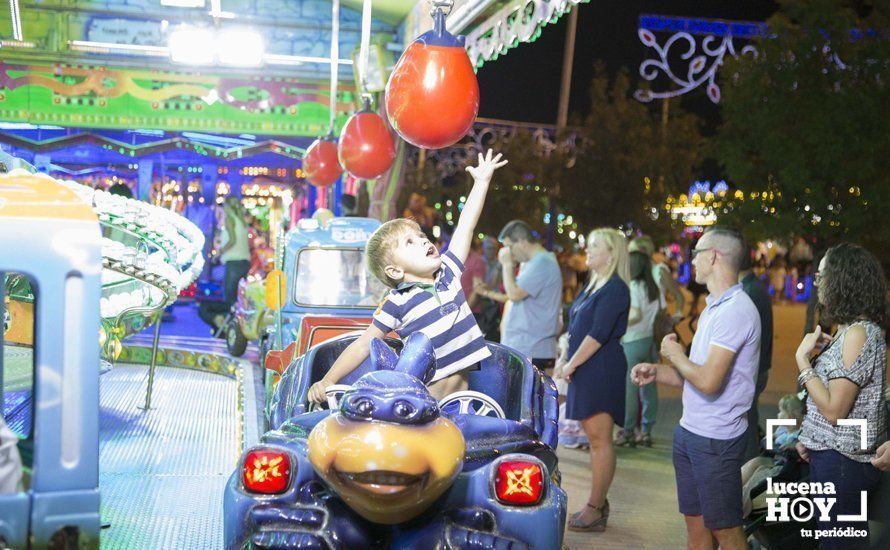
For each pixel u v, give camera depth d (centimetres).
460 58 484
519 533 331
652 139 3103
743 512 484
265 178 2028
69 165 1970
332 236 858
